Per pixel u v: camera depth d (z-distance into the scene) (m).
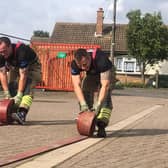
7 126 9.94
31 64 10.32
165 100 25.03
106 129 10.49
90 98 9.44
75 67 9.02
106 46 60.31
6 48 9.84
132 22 55.59
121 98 24.84
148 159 7.16
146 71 59.06
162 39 55.34
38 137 8.70
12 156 6.86
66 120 11.69
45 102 18.33
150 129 10.78
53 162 6.66
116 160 6.99
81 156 7.20
